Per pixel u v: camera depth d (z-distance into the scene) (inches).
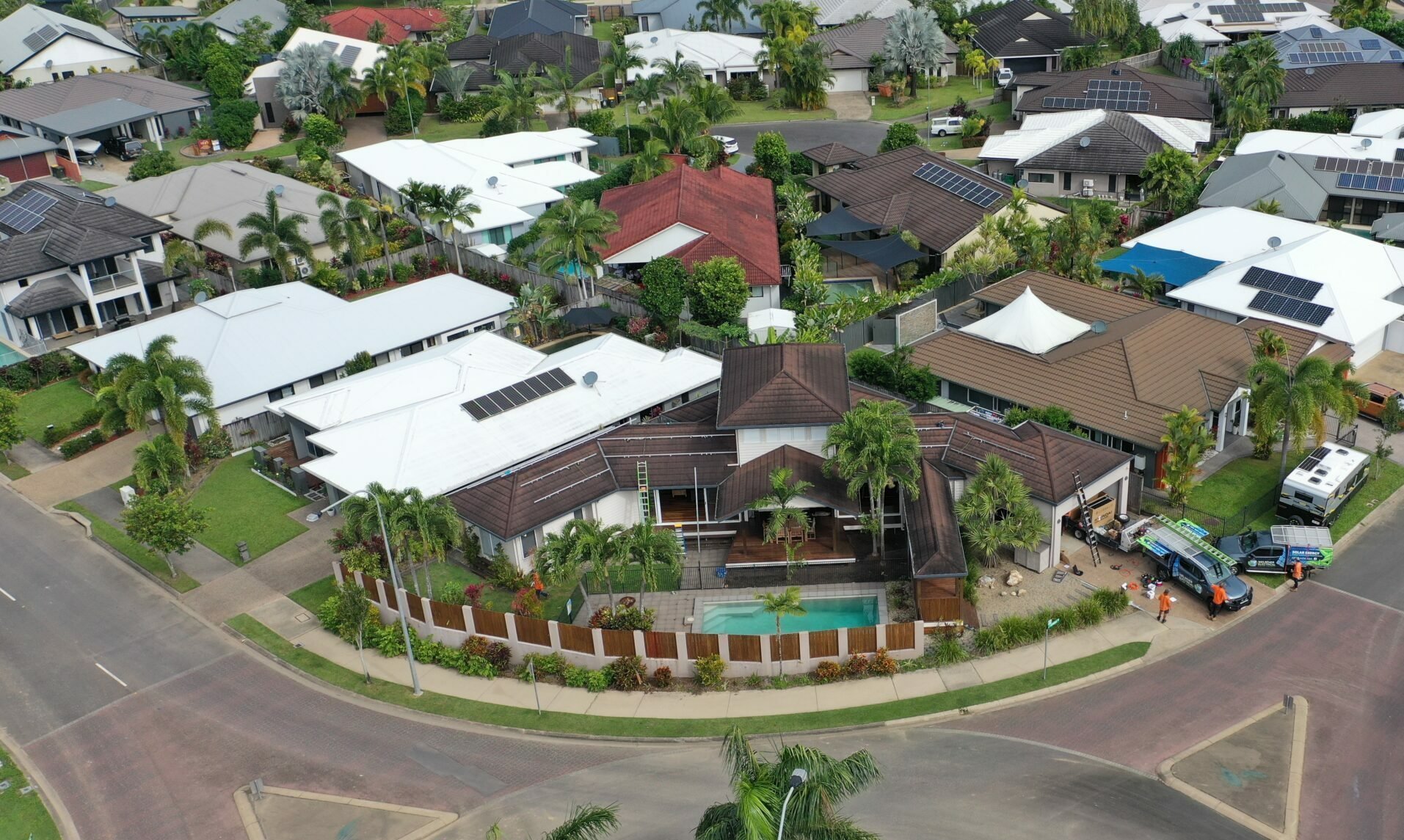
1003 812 1712.6
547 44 5994.1
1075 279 3427.7
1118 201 4227.4
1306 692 1924.2
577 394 2792.8
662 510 2527.1
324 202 3902.6
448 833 1749.5
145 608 2386.8
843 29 5925.2
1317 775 1752.0
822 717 1946.4
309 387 3127.5
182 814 1827.0
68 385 3388.3
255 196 4249.5
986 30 6063.0
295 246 3661.4
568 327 3489.2
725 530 2465.6
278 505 2723.9
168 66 6323.8
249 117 5315.0
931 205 3833.7
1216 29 6092.5
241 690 2121.1
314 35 6028.5
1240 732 1844.2
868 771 1413.6
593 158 4980.3
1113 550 2332.7
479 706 2038.6
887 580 2294.5
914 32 5354.3
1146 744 1833.2
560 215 3523.6
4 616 2390.5
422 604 2177.7
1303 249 3179.1
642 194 3973.9
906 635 2044.8
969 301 3481.8
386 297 3481.8
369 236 3976.4
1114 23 5669.3
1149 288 3275.1
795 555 2356.1
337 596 2294.5
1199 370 2711.6
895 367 2901.1
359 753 1940.2
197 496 2785.4
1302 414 2357.3
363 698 2081.7
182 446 2822.3
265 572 2477.9
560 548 2121.1
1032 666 2026.3
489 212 4114.2
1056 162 4301.2
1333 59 5265.8
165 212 4173.2
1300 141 4197.8
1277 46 5433.1
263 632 2281.0
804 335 3100.4
